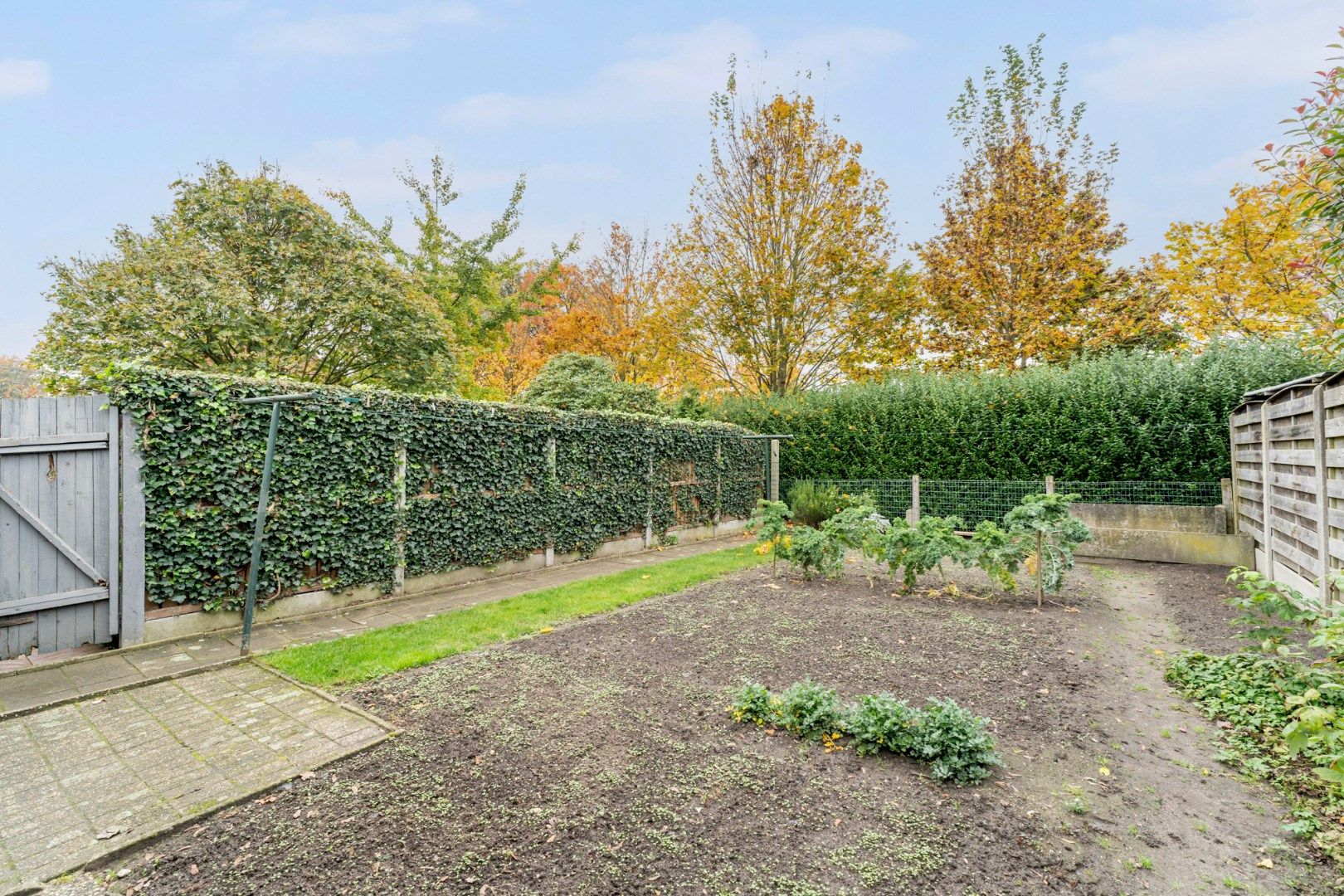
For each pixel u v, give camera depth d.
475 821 2.50
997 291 15.46
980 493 10.74
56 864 2.28
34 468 4.68
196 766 3.02
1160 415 9.47
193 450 5.27
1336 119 4.00
